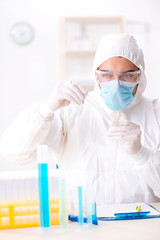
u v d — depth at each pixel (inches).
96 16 164.4
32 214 50.6
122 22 166.1
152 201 79.4
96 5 176.7
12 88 170.6
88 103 85.1
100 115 83.0
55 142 81.3
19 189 50.7
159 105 87.0
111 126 73.4
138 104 85.6
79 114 83.7
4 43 170.4
